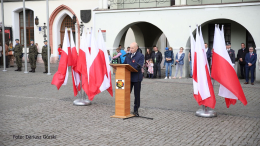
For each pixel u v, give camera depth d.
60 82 9.86
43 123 7.39
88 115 8.28
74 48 9.99
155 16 17.80
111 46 19.06
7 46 22.80
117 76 8.03
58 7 28.11
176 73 17.42
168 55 17.20
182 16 17.16
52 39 29.05
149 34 23.56
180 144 5.89
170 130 6.89
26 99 10.60
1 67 23.12
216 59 8.34
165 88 13.50
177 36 17.38
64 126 7.13
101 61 9.52
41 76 17.52
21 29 30.59
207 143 5.96
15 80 15.61
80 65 9.62
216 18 16.38
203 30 19.00
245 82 14.90
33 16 29.91
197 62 8.27
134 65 8.23
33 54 19.62
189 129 6.99
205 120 7.89
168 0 19.66
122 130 6.84
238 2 15.77
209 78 8.36
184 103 10.21
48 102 10.08
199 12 16.75
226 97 8.44
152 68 17.44
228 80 8.22
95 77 9.41
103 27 19.19
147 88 13.47
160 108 9.36
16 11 30.11
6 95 11.36
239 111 9.05
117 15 18.75
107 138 6.22
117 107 8.09
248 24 15.70
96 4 26.81
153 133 6.63
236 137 6.38
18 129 6.83
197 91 8.28
